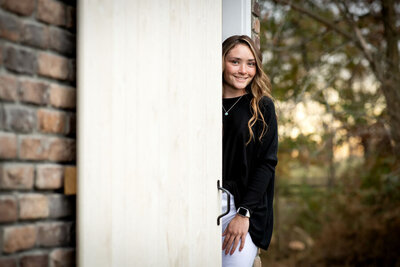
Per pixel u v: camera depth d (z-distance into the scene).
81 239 1.37
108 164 1.46
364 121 6.49
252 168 2.55
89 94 1.39
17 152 1.27
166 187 1.77
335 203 8.38
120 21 1.52
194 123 1.98
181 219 1.88
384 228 7.71
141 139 1.62
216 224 2.23
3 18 1.23
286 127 6.47
